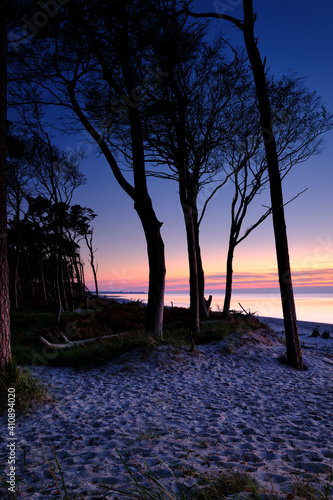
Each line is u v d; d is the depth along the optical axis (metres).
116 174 11.67
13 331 14.12
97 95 12.06
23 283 39.47
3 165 6.31
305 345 14.28
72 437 4.31
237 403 6.17
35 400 5.58
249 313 17.09
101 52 11.25
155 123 13.62
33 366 8.94
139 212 11.76
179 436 4.37
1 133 6.30
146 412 5.51
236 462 3.39
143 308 20.39
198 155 15.55
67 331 12.90
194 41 11.59
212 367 8.71
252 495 2.47
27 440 4.21
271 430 4.75
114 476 3.11
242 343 10.68
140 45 11.05
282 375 8.47
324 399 6.55
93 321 15.67
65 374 8.20
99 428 4.69
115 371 8.22
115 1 9.80
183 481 2.90
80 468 3.33
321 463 3.34
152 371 8.16
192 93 13.81
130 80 11.12
